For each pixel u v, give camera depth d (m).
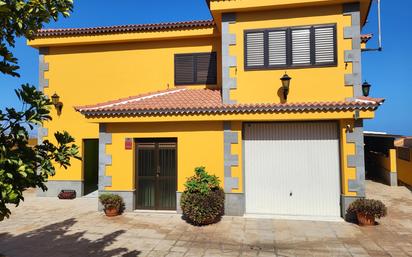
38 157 4.39
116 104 12.00
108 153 11.95
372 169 22.59
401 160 18.31
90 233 9.41
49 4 4.55
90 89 15.44
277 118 10.61
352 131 10.55
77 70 15.59
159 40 15.02
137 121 11.39
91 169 16.38
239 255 7.68
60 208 12.69
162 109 11.09
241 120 11.04
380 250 7.92
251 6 11.23
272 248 8.14
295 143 11.34
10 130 4.11
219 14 11.93
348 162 10.55
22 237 9.09
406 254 7.64
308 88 11.20
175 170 11.79
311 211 11.14
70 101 15.52
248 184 11.55
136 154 12.03
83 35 15.04
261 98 11.47
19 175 4.01
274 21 11.52
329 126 11.16
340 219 10.65
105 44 15.45
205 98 12.39
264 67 11.50
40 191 15.12
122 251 7.95
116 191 11.84
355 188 10.46
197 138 11.48
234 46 11.70
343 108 10.20
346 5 11.04
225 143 11.27
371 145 23.08
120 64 15.32
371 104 9.96
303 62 11.30
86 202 13.87
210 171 11.35
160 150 11.91
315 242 8.55
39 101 4.23
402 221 10.48
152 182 11.92
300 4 11.06
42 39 15.28
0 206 3.91
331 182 11.06
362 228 9.72
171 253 7.82
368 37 14.65
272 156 11.45
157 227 9.95
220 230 9.62
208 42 14.67
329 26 11.16
